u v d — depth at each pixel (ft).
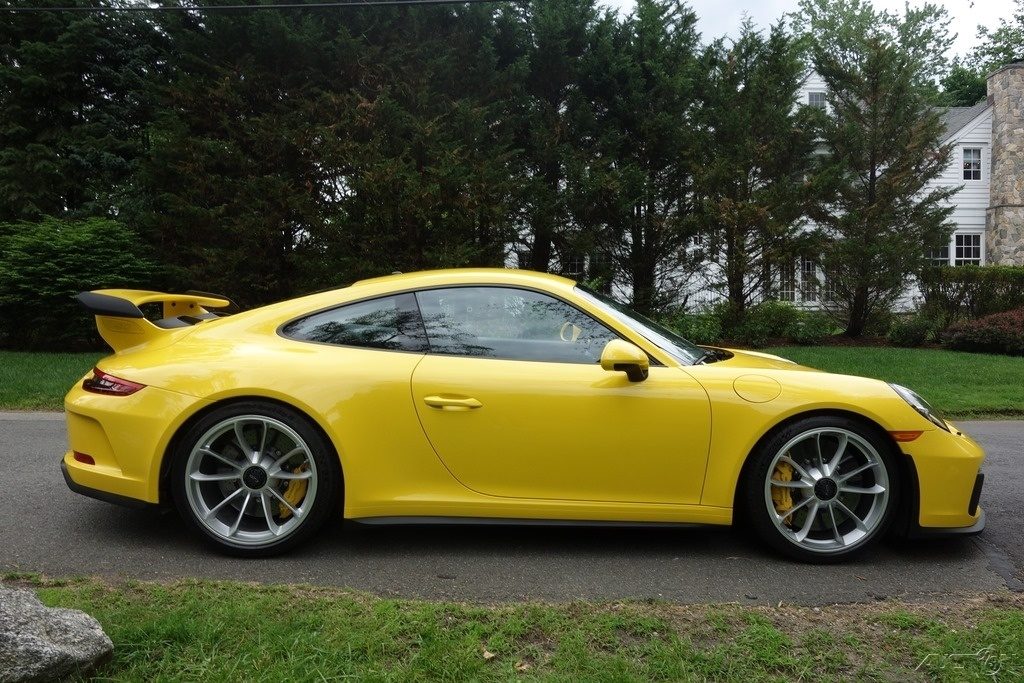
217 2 42.96
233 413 10.31
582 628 7.97
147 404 10.37
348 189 40.40
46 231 41.19
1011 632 7.97
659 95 44.09
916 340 46.11
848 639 7.82
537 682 6.73
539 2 45.70
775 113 43.55
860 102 46.47
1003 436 21.67
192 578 9.47
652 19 45.57
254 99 42.83
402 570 10.09
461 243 37.83
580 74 44.96
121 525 11.84
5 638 6.10
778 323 45.73
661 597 9.18
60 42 51.55
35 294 39.27
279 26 40.01
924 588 9.62
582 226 43.39
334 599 8.61
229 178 40.57
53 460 16.48
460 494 10.50
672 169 45.01
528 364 10.64
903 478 10.73
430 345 10.82
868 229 44.45
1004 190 77.30
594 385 10.41
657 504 10.49
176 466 10.39
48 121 53.78
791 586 9.65
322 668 6.77
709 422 10.36
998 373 33.14
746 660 7.30
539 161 44.01
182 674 6.61
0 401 24.80
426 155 39.29
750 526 11.37
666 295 44.93
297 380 10.36
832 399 10.38
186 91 41.09
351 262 37.17
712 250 43.93
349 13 43.14
